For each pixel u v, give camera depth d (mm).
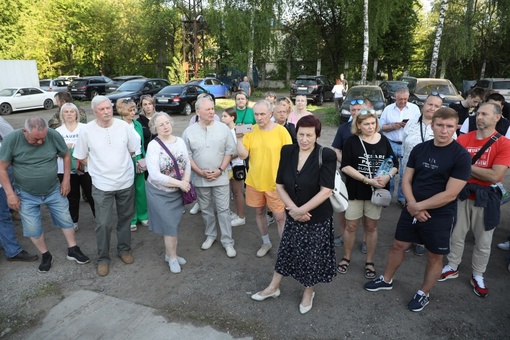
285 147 2854
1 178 3227
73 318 2922
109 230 3570
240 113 5145
